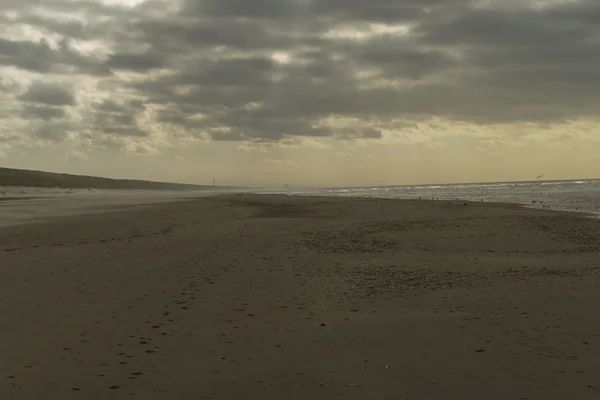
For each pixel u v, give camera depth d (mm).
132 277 12859
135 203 47969
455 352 7574
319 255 16375
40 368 6859
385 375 6715
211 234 21516
